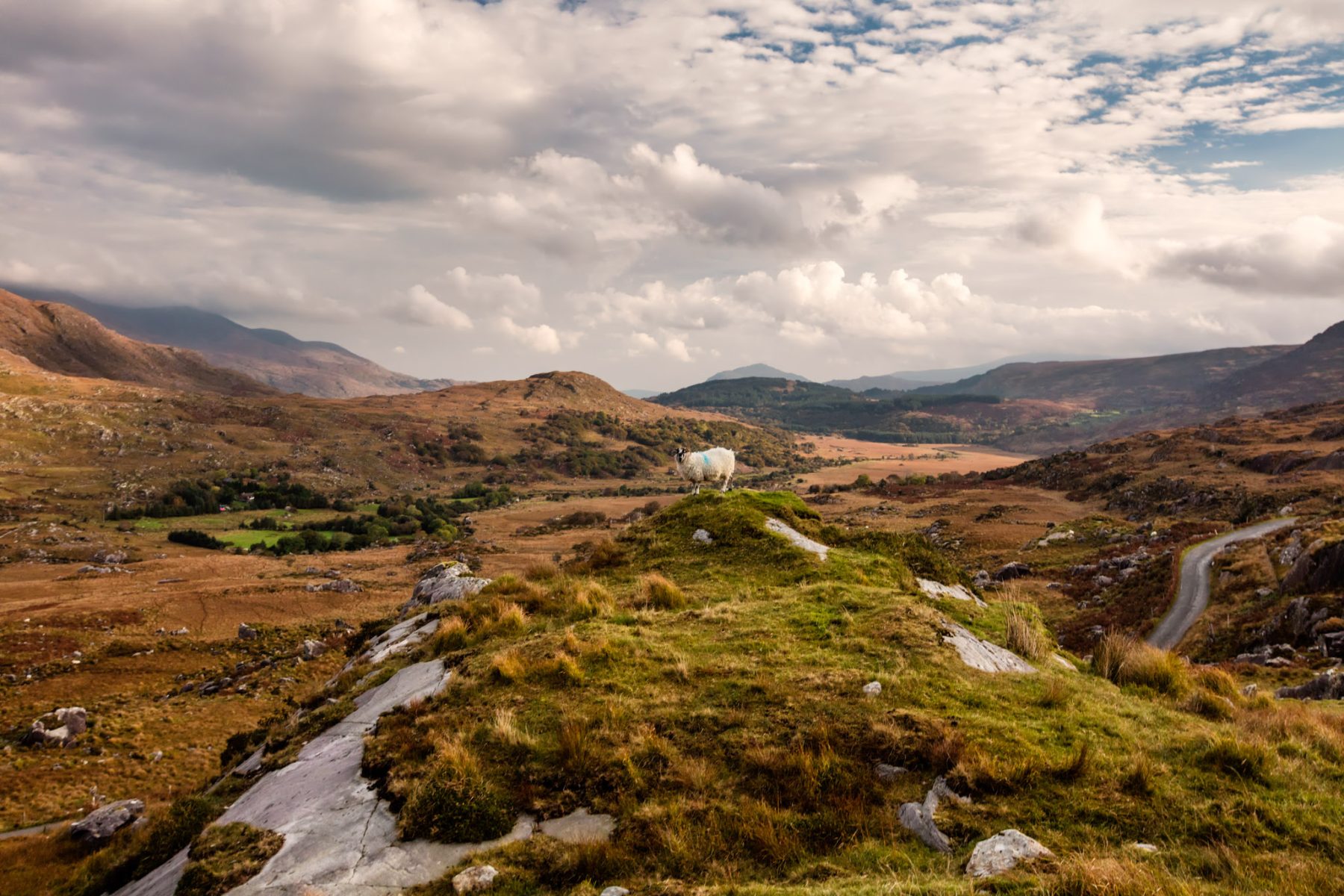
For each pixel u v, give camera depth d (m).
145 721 62.50
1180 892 6.35
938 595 19.16
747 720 10.65
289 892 8.30
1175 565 61.59
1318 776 9.55
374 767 10.62
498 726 10.69
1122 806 8.38
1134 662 15.21
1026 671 13.76
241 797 12.18
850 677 11.80
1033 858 7.18
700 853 8.12
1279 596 45.12
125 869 12.27
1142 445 170.00
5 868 25.25
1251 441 143.50
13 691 73.44
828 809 8.70
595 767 9.73
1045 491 162.38
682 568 21.28
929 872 7.28
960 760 9.09
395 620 23.89
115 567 151.75
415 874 8.40
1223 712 12.87
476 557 158.38
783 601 16.73
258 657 86.62
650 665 12.88
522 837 8.83
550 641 14.12
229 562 160.88
